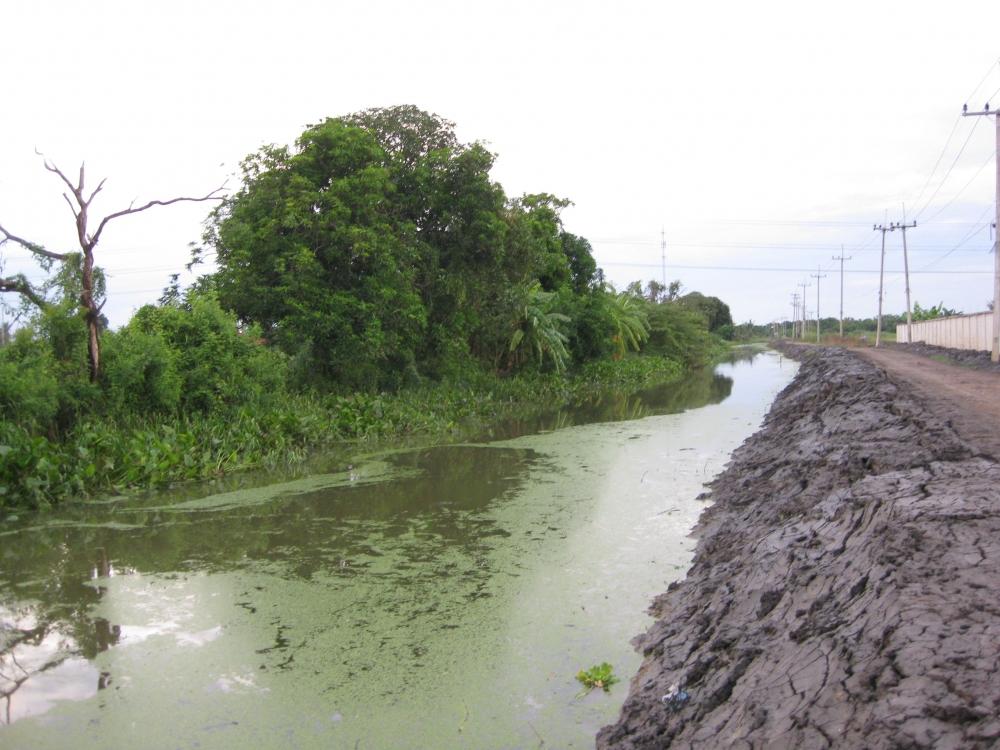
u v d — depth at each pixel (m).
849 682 3.15
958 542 4.12
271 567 7.23
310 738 4.32
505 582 6.79
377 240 17.20
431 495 10.26
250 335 15.22
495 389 24.12
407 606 6.24
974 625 3.19
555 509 9.39
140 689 4.89
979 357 27.12
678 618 5.54
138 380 12.16
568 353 30.17
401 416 17.08
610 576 6.91
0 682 5.00
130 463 10.66
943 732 2.61
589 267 34.75
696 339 49.81
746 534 6.99
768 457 11.26
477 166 19.86
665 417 19.86
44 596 6.52
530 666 5.16
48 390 10.62
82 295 11.34
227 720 4.51
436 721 4.48
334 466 12.66
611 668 5.01
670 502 9.70
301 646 5.50
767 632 4.26
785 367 48.59
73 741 4.30
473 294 21.11
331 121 17.98
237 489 10.72
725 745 3.29
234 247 16.97
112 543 8.04
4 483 9.51
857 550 4.59
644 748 3.84
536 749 4.17
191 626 5.88
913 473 6.10
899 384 16.42
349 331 17.05
